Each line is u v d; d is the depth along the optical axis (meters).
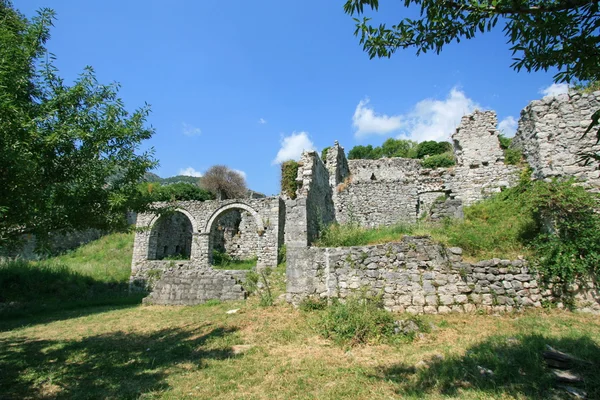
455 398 4.59
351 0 3.96
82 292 19.72
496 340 6.54
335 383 5.45
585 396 4.38
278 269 16.16
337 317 8.15
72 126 6.35
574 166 10.41
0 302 16.45
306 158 14.30
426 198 20.08
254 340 7.96
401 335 7.37
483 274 8.76
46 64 6.63
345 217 18.39
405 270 9.18
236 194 39.44
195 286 13.99
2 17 7.99
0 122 5.05
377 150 52.22
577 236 8.48
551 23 3.47
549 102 11.26
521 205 10.37
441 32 4.12
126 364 6.96
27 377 6.40
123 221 7.71
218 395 5.25
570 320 7.60
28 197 5.65
